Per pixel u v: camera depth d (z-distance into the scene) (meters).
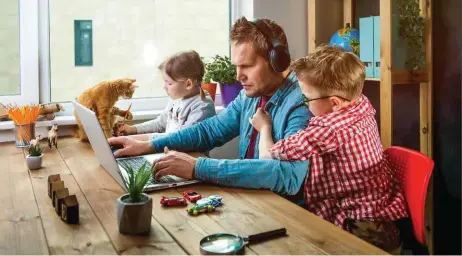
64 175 1.54
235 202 1.24
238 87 2.47
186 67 2.07
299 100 1.53
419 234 1.35
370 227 1.36
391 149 1.51
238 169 1.35
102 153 1.47
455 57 2.12
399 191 1.44
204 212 1.16
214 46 2.70
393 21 2.13
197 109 2.06
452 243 2.23
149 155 1.75
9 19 2.29
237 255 0.92
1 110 2.18
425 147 2.25
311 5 2.54
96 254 0.94
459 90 2.11
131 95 2.11
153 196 1.30
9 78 2.33
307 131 1.35
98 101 2.03
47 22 2.37
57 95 2.43
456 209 2.19
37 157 1.61
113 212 1.18
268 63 1.58
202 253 0.93
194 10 2.63
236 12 2.66
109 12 2.47
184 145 1.82
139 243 0.99
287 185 1.34
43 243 0.99
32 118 2.00
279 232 1.02
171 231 1.05
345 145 1.35
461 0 2.07
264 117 1.60
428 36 2.18
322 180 1.40
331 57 1.37
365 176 1.39
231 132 1.87
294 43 2.62
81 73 2.46
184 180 1.42
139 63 2.56
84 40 2.44
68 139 2.15
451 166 2.19
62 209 1.12
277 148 1.38
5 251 0.95
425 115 2.23
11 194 1.34
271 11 2.56
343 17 2.61
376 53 2.23
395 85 2.41
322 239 1.00
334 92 1.36
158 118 2.28
